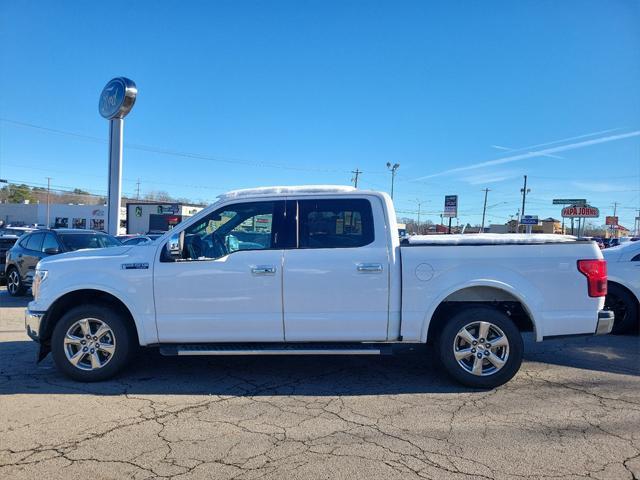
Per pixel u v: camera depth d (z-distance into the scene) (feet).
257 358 20.70
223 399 15.85
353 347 16.74
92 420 14.14
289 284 16.62
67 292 17.26
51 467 11.45
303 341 16.93
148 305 17.02
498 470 11.27
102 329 17.40
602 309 17.06
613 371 18.89
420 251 16.69
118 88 66.54
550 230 231.09
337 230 17.12
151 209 198.59
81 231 40.93
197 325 16.90
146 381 17.63
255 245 17.30
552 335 16.58
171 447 12.44
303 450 12.27
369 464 11.55
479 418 14.24
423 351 21.85
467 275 16.53
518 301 17.10
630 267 24.97
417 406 15.19
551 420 14.10
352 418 14.26
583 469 11.32
